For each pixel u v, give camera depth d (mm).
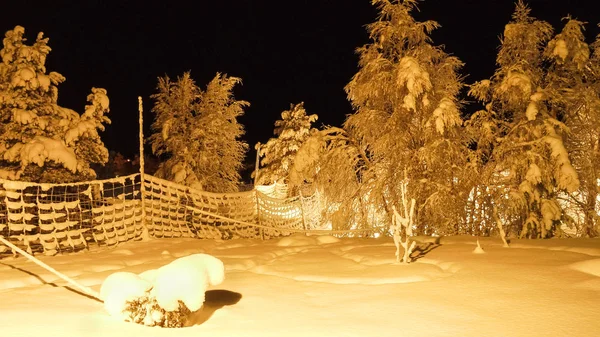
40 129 14312
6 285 6789
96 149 15172
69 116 15008
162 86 24359
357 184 16812
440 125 14258
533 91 13914
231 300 6020
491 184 14211
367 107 16516
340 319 5211
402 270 7336
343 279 6969
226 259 8875
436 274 7184
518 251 8789
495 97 14344
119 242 11312
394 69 15727
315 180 17125
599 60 14664
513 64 14438
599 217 13789
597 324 4828
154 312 5047
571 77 14797
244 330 4945
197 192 14180
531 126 13531
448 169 15016
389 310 5453
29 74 14117
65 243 10047
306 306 5730
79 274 7566
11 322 5145
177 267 5105
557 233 13062
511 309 5363
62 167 14031
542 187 13258
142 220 11984
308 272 7512
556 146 12734
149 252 9977
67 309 5645
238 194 16172
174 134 24141
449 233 14828
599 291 5906
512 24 14602
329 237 11547
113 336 4789
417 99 15523
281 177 28219
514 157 13586
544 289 6062
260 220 16797
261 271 7844
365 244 10648
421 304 5637
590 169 13953
